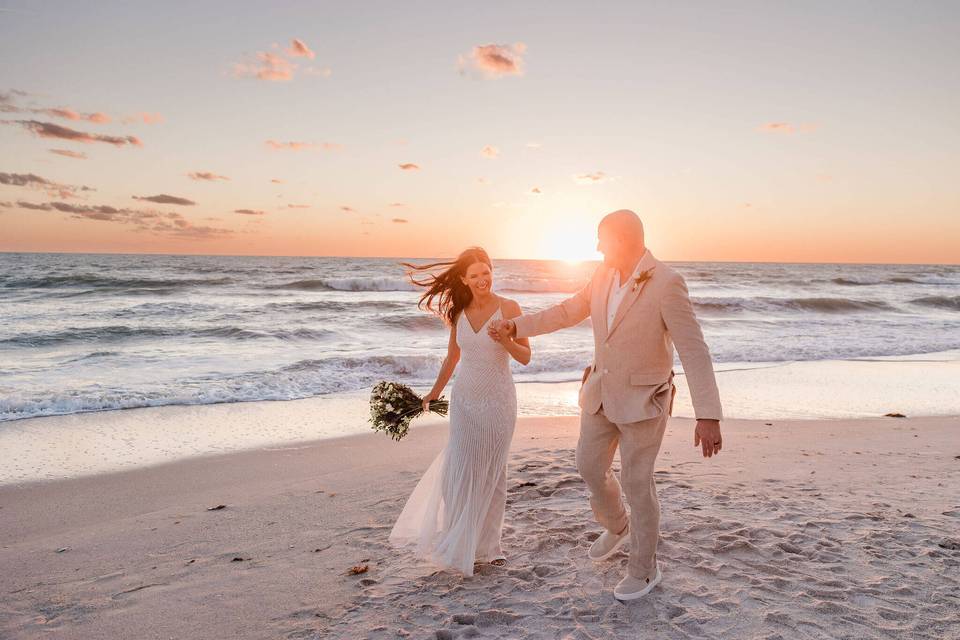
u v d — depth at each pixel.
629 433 3.13
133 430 8.38
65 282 37.62
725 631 2.88
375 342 18.50
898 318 27.77
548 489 5.11
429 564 3.74
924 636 2.82
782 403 10.41
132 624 3.14
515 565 3.67
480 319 3.65
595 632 2.90
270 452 7.26
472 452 3.54
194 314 24.66
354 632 2.96
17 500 5.59
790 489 5.16
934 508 4.64
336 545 4.12
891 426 8.51
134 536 4.48
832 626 2.92
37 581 3.74
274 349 16.50
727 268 109.00
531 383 12.43
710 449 2.86
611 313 3.20
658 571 3.33
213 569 3.81
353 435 8.15
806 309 31.58
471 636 2.88
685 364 2.98
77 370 13.02
